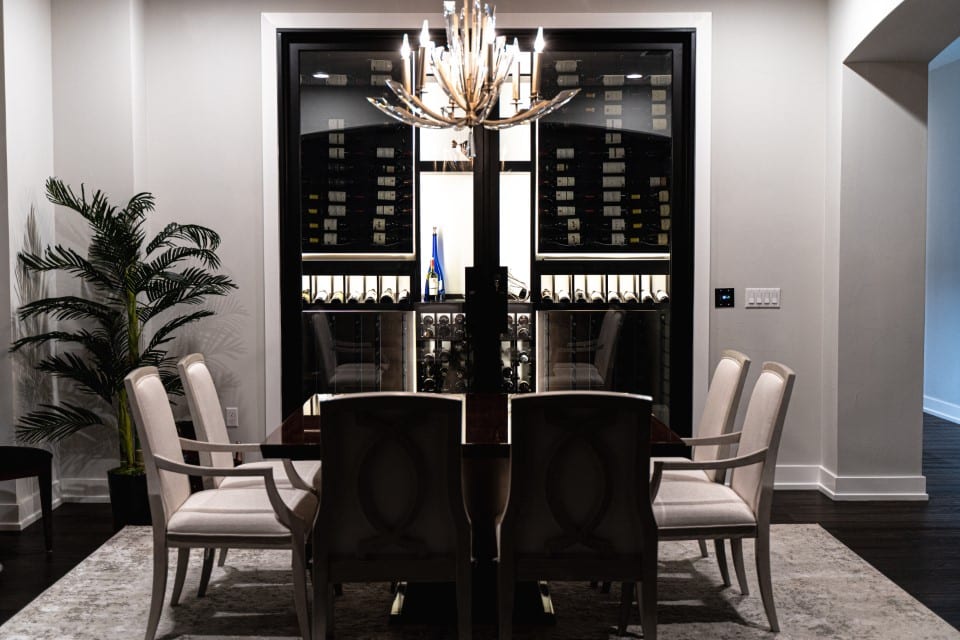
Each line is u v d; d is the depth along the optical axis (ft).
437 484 8.02
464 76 10.32
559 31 15.07
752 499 9.50
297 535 8.86
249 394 15.29
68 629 9.52
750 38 15.12
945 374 23.34
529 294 15.69
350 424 7.90
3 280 13.16
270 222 15.07
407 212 15.51
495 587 9.98
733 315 15.35
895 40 13.53
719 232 15.28
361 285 15.57
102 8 14.42
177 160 15.11
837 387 14.78
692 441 10.12
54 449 14.64
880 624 9.62
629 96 15.39
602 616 9.93
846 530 13.16
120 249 13.25
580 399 7.77
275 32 14.92
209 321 15.21
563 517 8.01
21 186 13.48
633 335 15.58
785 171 15.24
